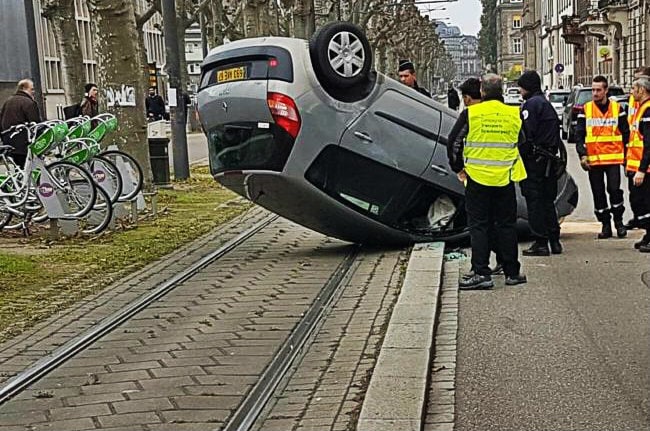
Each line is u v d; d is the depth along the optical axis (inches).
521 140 413.1
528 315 365.1
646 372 297.6
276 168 466.6
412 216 508.1
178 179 939.3
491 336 339.6
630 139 492.7
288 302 402.9
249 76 467.8
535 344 328.5
